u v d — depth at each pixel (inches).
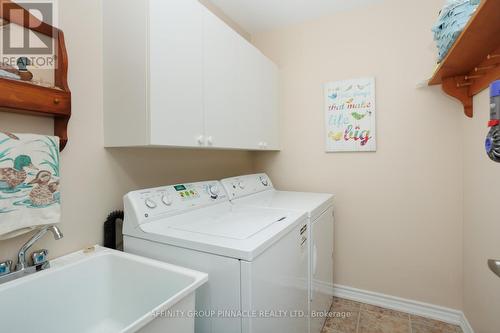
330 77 87.4
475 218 62.3
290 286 49.4
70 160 45.6
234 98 65.2
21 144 37.2
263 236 42.0
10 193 36.0
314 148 90.9
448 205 74.0
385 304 82.2
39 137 39.3
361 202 84.7
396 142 79.3
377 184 82.3
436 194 75.2
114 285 43.8
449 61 55.0
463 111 70.4
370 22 81.3
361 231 85.0
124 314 42.1
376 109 81.4
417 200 77.4
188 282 35.6
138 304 40.8
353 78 83.8
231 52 64.2
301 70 92.0
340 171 87.2
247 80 71.5
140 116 44.7
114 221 51.1
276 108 90.5
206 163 79.3
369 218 83.7
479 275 60.2
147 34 43.2
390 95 79.4
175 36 47.8
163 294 38.0
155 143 43.9
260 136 78.8
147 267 39.9
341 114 85.7
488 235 54.7
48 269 38.0
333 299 87.4
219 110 59.4
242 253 36.4
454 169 72.9
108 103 49.8
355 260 86.2
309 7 82.4
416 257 78.3
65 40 44.6
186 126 50.1
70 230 45.6
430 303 76.9
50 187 40.4
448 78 67.1
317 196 80.4
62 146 43.4
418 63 75.7
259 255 38.4
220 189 65.9
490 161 53.6
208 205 59.6
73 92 45.9
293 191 93.0
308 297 59.1
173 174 67.4
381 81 80.4
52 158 40.7
